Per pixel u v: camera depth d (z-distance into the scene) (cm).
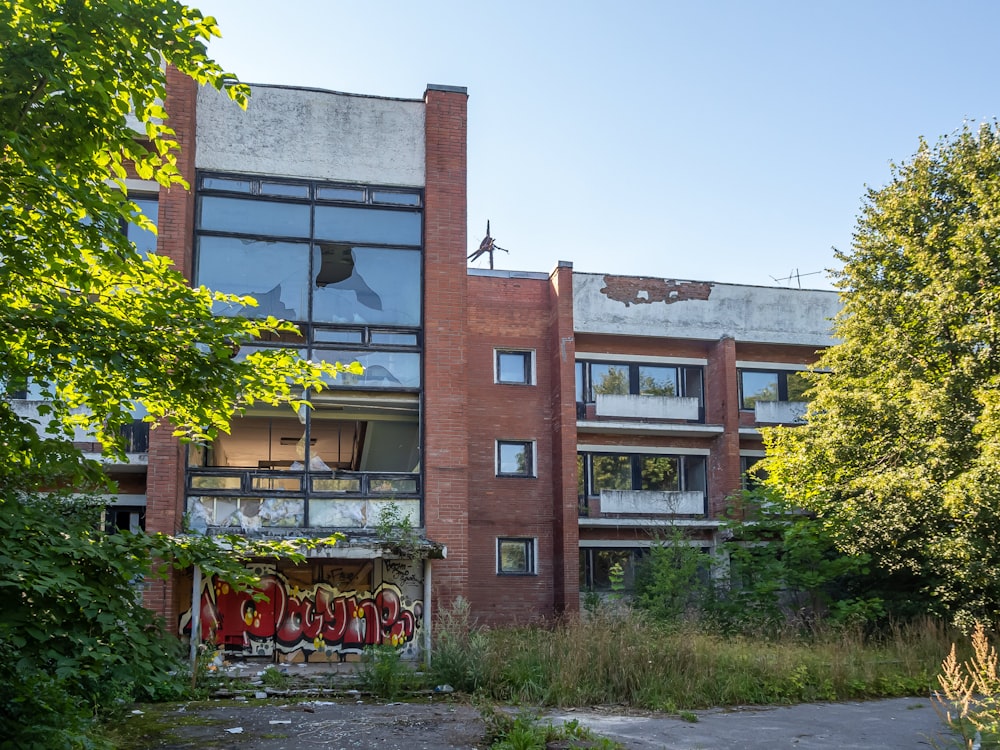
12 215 769
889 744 1173
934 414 2083
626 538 2872
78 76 762
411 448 1991
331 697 1519
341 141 2048
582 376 2964
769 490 2608
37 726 786
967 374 2038
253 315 1934
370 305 2006
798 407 3078
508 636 1783
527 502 2702
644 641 1633
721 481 2930
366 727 1222
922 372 2198
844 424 2331
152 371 816
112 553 734
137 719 1267
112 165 889
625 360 2991
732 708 1477
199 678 1544
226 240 1955
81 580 705
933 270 2206
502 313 2794
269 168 1998
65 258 806
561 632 1742
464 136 2100
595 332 2911
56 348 769
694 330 2992
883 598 2355
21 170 750
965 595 2081
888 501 2148
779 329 3064
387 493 1948
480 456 2691
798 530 2431
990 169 2202
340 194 2030
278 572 1869
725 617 2295
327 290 1989
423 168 2081
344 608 1884
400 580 1914
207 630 1812
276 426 2002
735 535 2616
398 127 2083
